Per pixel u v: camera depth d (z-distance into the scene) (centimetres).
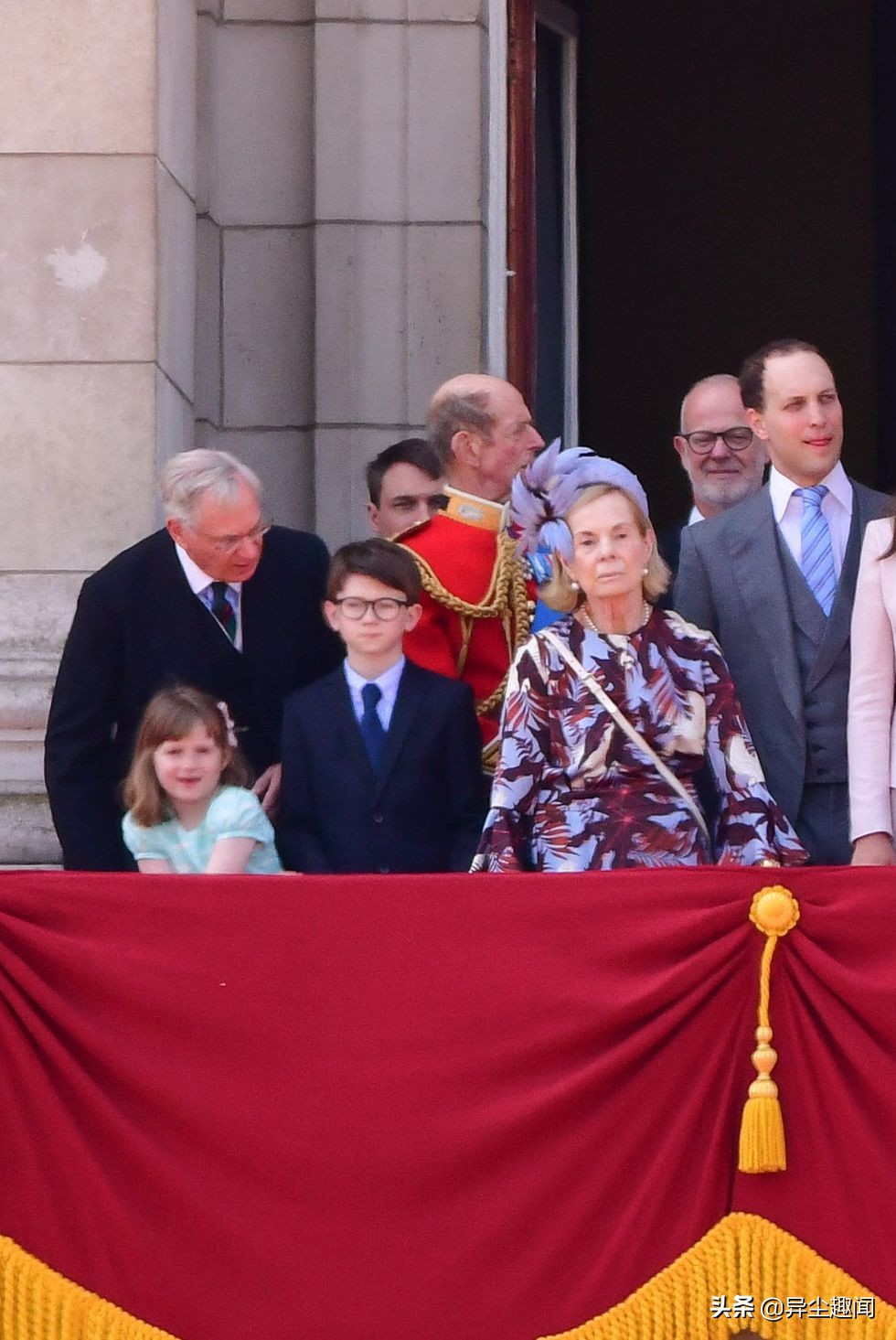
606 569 2083
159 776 2178
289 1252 1877
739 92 4662
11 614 2650
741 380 2316
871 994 1877
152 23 2711
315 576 2367
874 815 2109
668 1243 1862
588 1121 1881
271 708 2333
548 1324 1858
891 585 2128
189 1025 1911
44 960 1922
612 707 2078
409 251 3030
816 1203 1866
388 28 3042
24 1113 1895
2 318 2686
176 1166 1891
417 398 3023
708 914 1898
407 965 1911
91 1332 1862
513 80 3141
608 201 4684
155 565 2322
